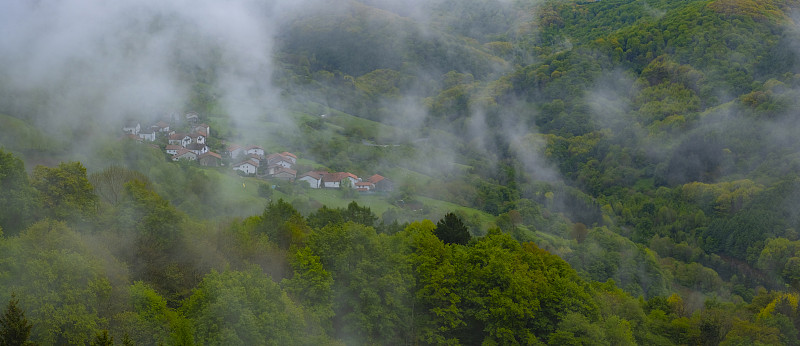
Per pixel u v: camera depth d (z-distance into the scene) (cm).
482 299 5866
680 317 7431
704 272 12912
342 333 5319
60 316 3900
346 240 5747
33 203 5553
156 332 4297
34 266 4119
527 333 5859
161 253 5478
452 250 6562
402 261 5788
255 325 4272
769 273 13062
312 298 5075
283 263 5825
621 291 8112
